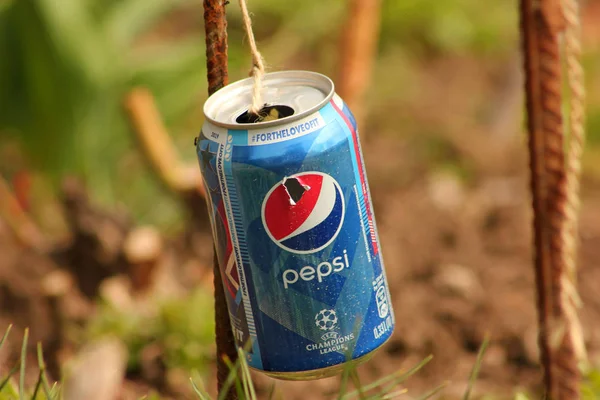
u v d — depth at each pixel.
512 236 6.60
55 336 5.14
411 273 6.20
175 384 4.89
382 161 8.40
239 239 2.50
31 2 6.88
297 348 2.56
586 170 8.38
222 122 2.46
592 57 10.86
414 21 11.31
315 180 2.43
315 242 2.47
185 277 6.12
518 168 8.26
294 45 10.42
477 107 9.88
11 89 7.27
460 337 5.41
